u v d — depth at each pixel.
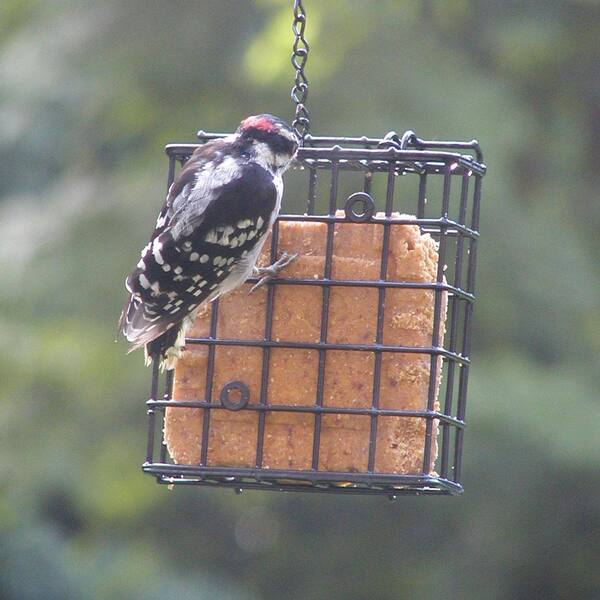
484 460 15.68
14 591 15.72
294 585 18.06
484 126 16.16
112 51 17.30
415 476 7.91
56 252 16.70
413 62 16.20
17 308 16.50
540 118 17.59
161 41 17.17
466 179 8.27
